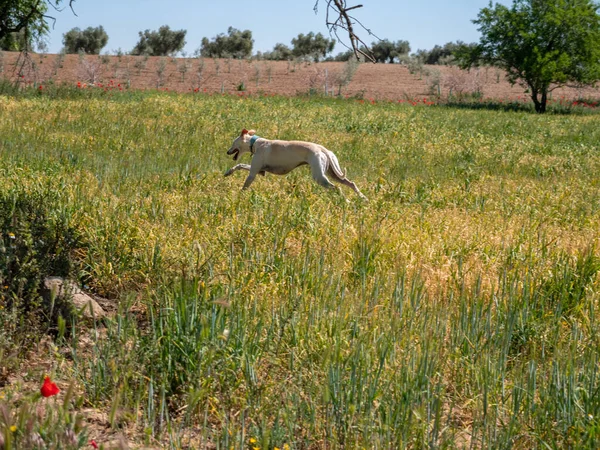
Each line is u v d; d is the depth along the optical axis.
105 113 22.09
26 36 12.11
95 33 78.56
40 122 18.86
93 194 9.57
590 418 4.22
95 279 6.65
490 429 4.32
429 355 4.84
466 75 58.59
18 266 5.96
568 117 36.41
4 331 5.06
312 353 4.98
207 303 5.04
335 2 5.82
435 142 20.25
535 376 4.66
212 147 15.96
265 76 58.75
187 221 8.48
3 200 7.72
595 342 5.34
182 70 58.25
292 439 4.02
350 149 17.39
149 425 4.20
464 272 7.18
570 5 41.97
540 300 6.41
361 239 7.43
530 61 41.59
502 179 13.60
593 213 10.64
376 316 5.71
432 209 10.44
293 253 7.40
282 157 10.68
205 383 4.46
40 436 3.42
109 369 4.73
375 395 4.29
